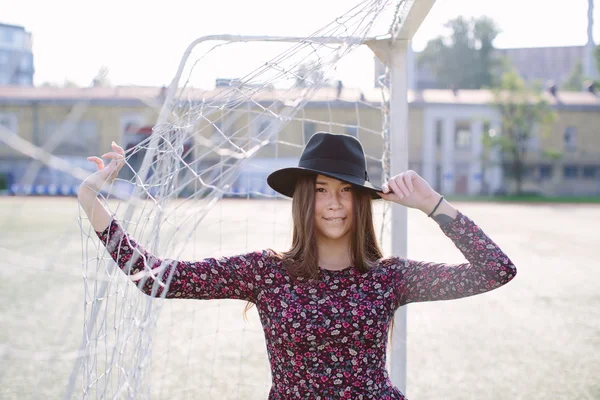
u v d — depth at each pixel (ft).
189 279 5.53
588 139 138.51
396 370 9.54
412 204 5.74
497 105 130.82
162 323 17.70
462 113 134.21
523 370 14.03
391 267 5.88
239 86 6.75
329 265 5.85
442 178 136.15
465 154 136.05
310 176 5.81
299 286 5.62
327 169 5.70
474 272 5.50
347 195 5.81
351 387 5.46
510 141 130.72
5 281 23.77
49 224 49.03
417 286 5.83
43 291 21.97
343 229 5.79
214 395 11.87
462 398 12.16
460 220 5.59
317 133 6.03
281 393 5.59
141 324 4.99
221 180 6.66
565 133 139.23
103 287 6.03
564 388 12.76
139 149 5.94
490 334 17.52
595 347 16.07
